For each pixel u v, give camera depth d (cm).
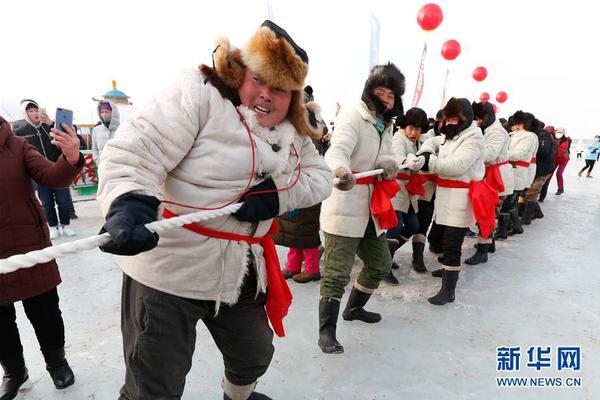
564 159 848
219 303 117
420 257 355
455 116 272
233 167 109
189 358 122
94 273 330
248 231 120
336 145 198
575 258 404
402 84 208
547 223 579
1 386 175
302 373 198
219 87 110
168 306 112
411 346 226
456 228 278
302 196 131
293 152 129
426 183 345
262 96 112
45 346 176
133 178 91
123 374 194
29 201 160
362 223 214
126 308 119
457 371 204
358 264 367
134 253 81
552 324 259
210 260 113
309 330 240
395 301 289
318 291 301
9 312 170
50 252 76
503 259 399
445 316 266
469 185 275
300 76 112
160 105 103
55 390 182
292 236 306
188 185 109
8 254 153
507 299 297
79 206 609
